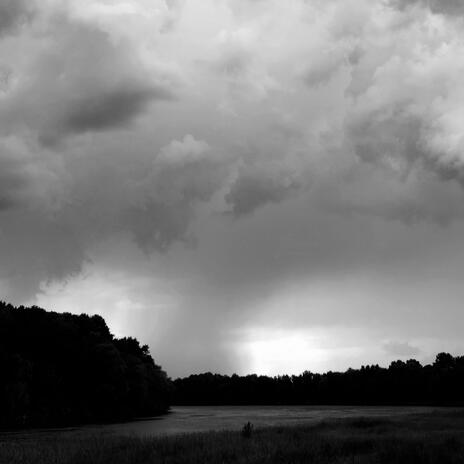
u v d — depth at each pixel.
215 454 33.59
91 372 128.12
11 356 103.69
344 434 48.59
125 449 38.28
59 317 138.75
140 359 165.88
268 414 144.50
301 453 33.59
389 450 33.53
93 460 34.09
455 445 34.72
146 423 108.81
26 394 102.06
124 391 131.25
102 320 164.38
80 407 117.81
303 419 107.50
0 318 120.12
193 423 102.75
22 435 76.94
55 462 34.44
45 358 121.50
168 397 176.75
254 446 35.84
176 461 32.47
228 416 136.00
